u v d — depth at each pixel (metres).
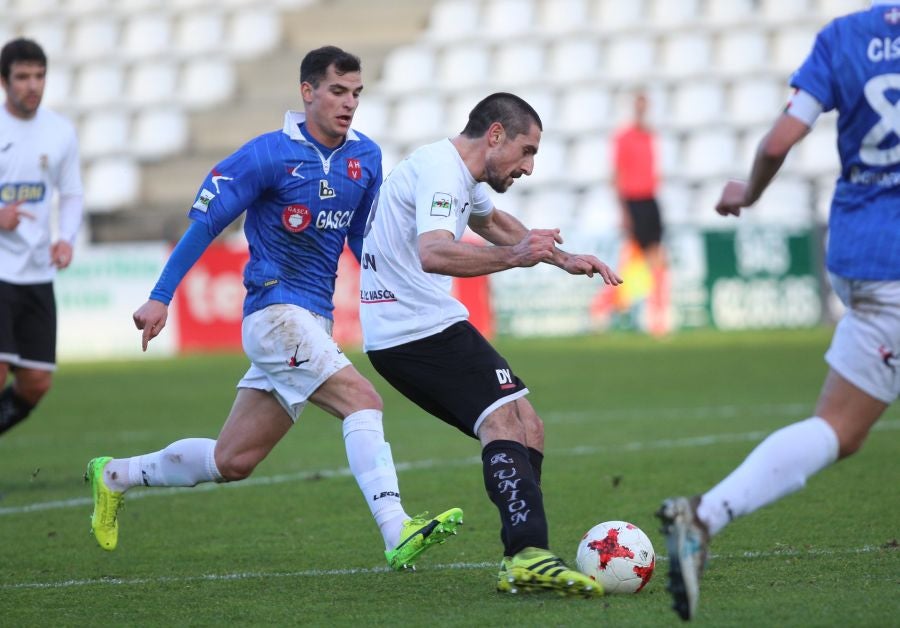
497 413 17.17
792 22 80.81
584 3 84.62
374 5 89.44
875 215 13.99
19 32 95.12
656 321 63.34
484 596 16.53
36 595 17.50
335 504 24.92
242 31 91.19
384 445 18.23
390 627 14.83
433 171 16.88
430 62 84.12
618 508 23.38
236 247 64.50
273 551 20.53
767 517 21.75
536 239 15.91
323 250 19.06
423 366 17.53
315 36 89.94
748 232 63.31
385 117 81.75
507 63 82.75
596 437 33.19
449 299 17.78
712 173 74.38
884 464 27.33
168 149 85.38
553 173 76.12
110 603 16.86
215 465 18.95
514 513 16.19
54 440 36.50
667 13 83.25
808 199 66.88
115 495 19.62
